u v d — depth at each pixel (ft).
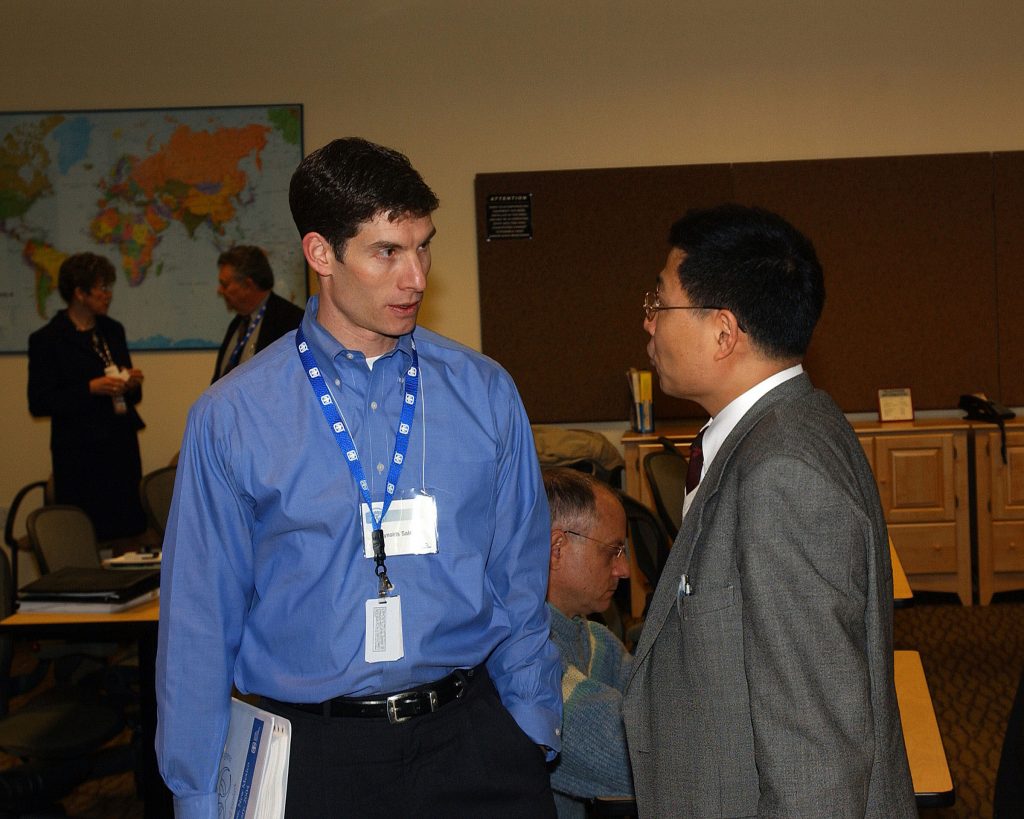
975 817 10.36
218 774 4.90
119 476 16.53
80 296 16.34
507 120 19.40
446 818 4.86
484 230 19.39
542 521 5.45
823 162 19.12
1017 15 18.86
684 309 4.47
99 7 19.24
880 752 4.06
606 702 6.29
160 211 19.42
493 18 19.25
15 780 9.93
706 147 19.34
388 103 19.39
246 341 15.30
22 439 19.67
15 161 19.36
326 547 4.78
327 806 4.73
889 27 19.01
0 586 10.55
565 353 19.60
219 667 4.82
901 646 15.93
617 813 6.02
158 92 19.34
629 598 17.56
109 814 11.24
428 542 4.86
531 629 5.30
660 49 19.22
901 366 19.34
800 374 4.50
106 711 10.05
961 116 19.08
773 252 4.37
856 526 3.85
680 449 17.61
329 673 4.74
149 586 10.21
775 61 19.15
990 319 19.20
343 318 4.93
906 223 19.13
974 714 13.02
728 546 4.17
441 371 5.15
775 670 3.77
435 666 4.86
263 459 4.76
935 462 17.78
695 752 4.23
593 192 19.30
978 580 18.03
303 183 4.70
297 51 19.30
